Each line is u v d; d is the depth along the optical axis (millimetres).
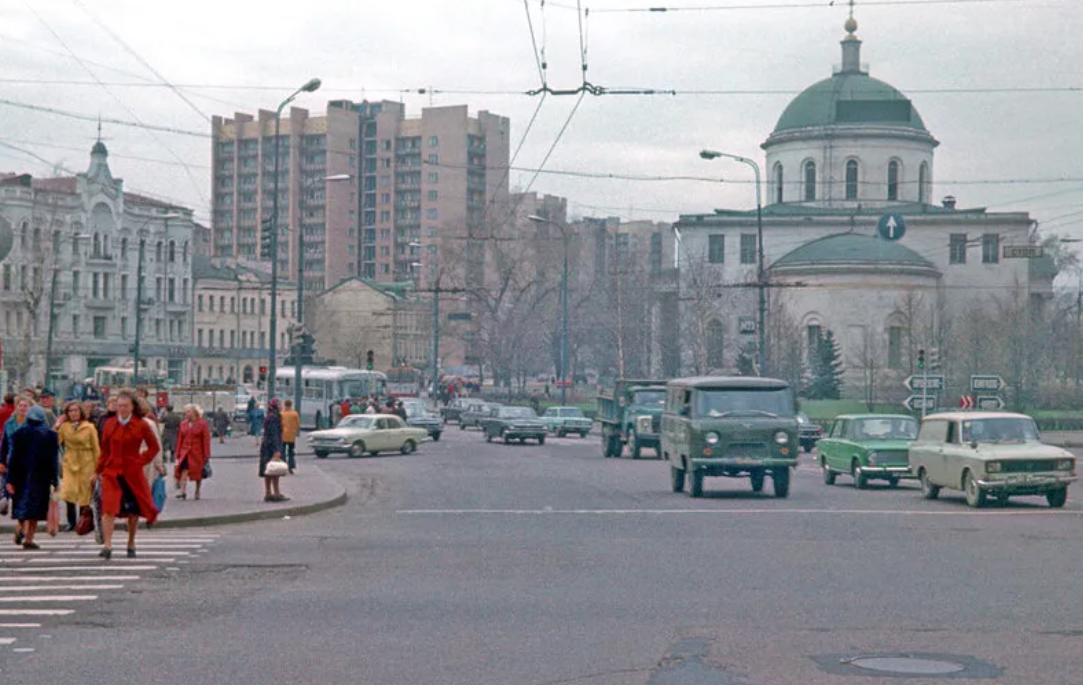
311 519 22672
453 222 120938
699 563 15844
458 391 110750
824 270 97312
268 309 124875
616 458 46750
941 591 13523
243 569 15258
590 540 18625
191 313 112062
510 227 122438
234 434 64500
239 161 174000
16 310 93062
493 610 12219
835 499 27297
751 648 10398
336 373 71500
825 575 14742
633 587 13750
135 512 16422
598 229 167125
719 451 26953
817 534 19531
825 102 108125
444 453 51062
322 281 171250
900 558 16391
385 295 131625
